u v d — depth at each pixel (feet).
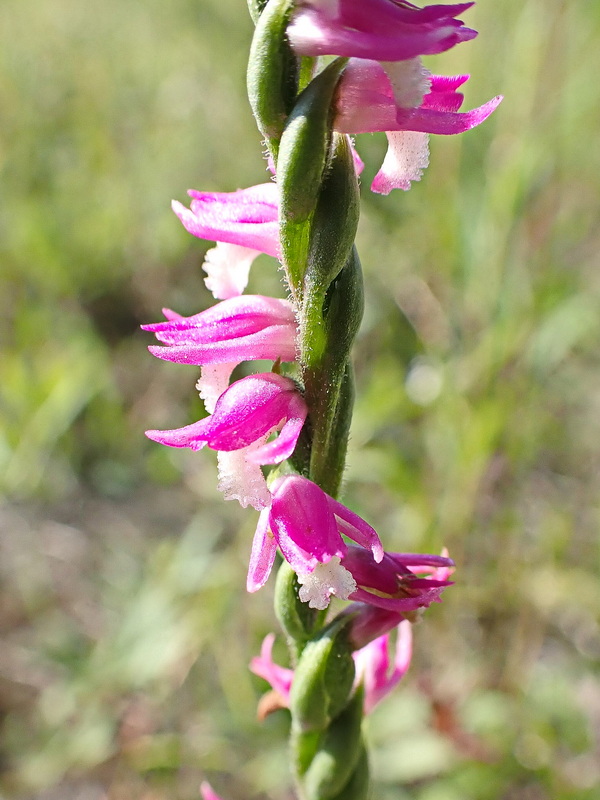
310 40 0.15
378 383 0.33
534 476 0.39
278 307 0.17
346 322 0.17
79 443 0.42
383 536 0.34
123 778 0.32
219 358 0.17
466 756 0.29
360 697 0.19
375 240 0.38
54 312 0.46
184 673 0.33
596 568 0.35
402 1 0.16
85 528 0.39
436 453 0.33
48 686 0.34
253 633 0.32
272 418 0.16
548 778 0.29
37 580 0.37
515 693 0.31
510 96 0.33
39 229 0.47
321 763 0.18
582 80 0.37
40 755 0.31
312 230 0.16
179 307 0.47
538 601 0.32
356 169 0.17
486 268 0.33
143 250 0.48
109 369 0.44
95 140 0.54
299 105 0.16
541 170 0.33
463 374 0.32
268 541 0.16
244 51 0.58
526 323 0.32
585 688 0.33
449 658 0.32
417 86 0.15
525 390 0.33
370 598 0.17
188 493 0.40
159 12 0.64
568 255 0.43
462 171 0.37
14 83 0.56
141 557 0.38
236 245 0.18
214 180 0.52
